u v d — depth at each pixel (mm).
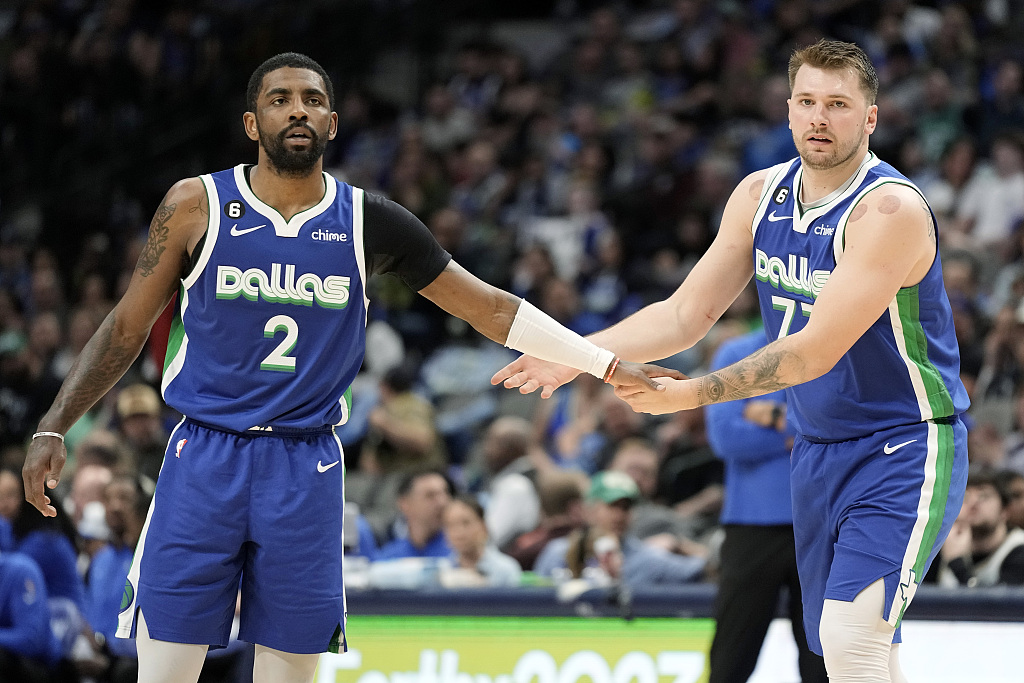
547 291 26781
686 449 19953
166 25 38281
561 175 32500
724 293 10445
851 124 9219
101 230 34469
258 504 8586
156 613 8578
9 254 33219
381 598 13375
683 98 33469
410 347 28250
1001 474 13773
